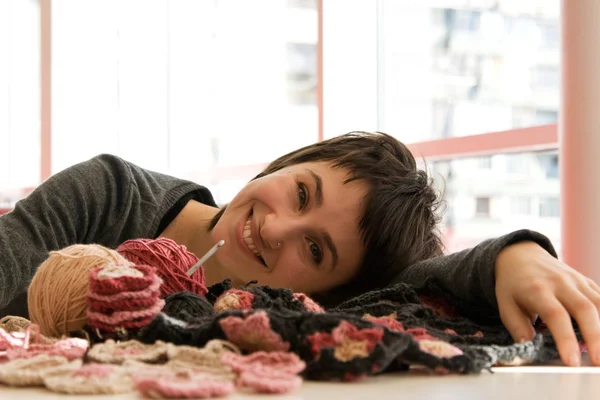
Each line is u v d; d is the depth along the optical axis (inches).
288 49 120.5
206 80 146.2
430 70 98.9
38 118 182.2
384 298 38.1
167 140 156.4
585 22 58.8
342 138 53.2
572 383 24.9
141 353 25.2
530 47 87.8
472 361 25.8
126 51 162.7
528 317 33.7
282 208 48.3
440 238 54.5
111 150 163.9
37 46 183.6
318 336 23.9
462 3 95.0
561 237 61.6
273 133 124.4
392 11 103.0
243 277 49.5
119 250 36.7
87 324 30.7
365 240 48.1
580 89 59.1
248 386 21.2
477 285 36.6
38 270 32.9
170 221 57.1
